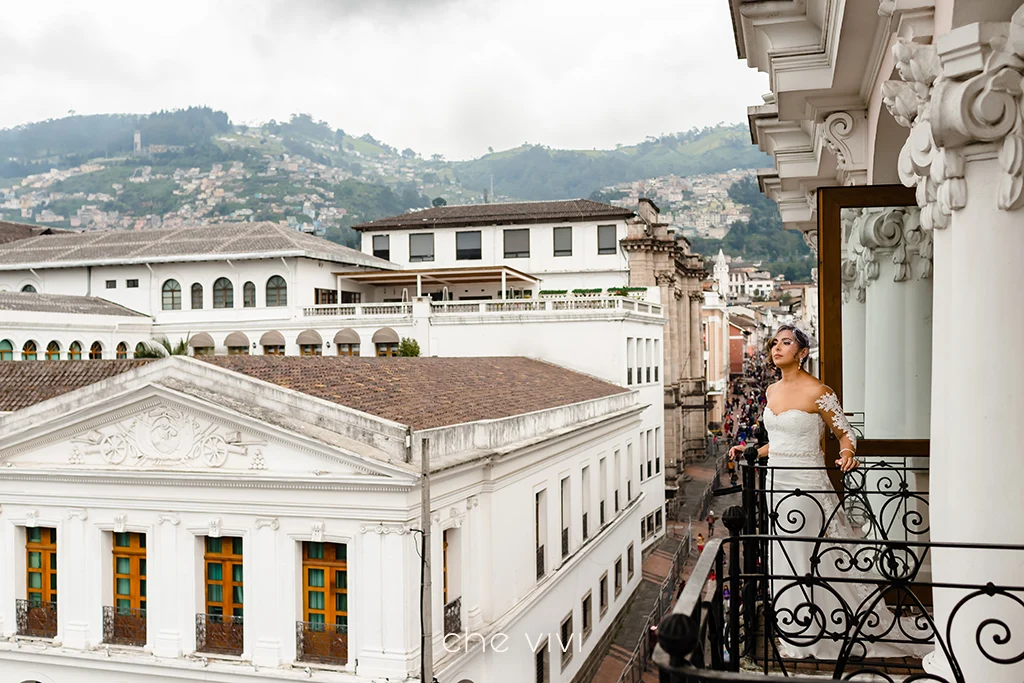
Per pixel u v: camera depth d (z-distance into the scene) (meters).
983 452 5.56
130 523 20.98
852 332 10.59
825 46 10.15
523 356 43.12
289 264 51.22
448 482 20.88
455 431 21.75
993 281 5.56
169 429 20.75
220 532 20.23
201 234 56.81
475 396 27.73
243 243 53.16
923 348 10.54
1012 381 5.50
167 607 20.64
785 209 19.09
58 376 28.55
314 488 19.44
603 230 57.69
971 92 5.42
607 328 43.06
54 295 49.94
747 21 10.83
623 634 36.06
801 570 8.14
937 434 6.33
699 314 72.69
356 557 19.17
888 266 10.54
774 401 8.56
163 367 21.31
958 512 5.73
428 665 17.83
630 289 52.25
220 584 20.69
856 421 10.70
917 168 6.36
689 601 3.79
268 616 19.86
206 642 20.36
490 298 58.22
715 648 4.91
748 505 8.41
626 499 39.56
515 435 25.28
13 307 44.19
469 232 59.59
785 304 175.75
